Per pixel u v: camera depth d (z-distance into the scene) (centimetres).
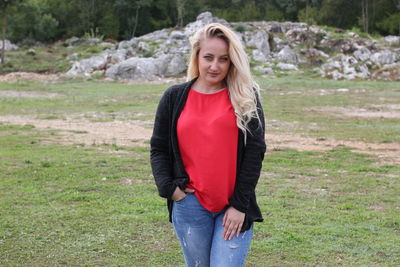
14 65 4062
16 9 5497
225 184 272
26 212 636
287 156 1064
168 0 7125
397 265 486
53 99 2367
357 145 1227
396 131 1463
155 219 614
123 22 7062
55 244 529
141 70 3425
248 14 6869
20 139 1261
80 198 707
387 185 818
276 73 3503
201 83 285
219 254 273
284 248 528
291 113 1858
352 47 4050
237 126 272
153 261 488
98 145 1172
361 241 551
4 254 498
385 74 3544
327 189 790
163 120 288
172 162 288
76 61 3984
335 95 2505
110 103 2214
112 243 533
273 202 698
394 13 6406
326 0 6625
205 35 278
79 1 6669
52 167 915
